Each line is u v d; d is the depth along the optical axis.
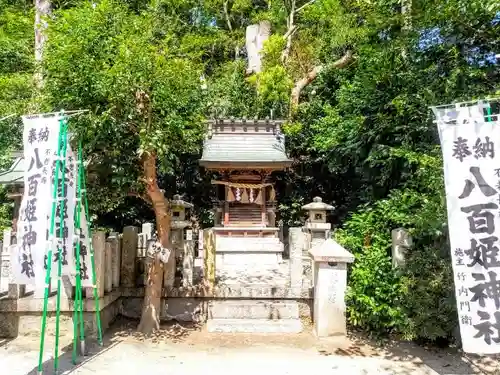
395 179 9.20
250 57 17.69
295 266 7.91
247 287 7.66
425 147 7.75
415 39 7.88
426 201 6.30
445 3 6.92
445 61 7.66
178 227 8.55
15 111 7.18
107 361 5.56
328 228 8.98
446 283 5.78
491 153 4.57
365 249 7.21
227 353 6.05
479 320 4.45
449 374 5.33
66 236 5.32
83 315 6.46
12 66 13.02
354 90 11.06
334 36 14.69
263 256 12.95
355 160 10.98
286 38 16.64
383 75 8.91
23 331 6.57
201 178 16.95
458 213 4.61
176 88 6.14
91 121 5.56
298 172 17.06
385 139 9.38
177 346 6.34
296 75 16.80
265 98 15.31
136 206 15.36
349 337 6.78
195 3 18.72
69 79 5.65
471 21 6.80
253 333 7.04
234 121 13.97
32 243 4.98
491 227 4.49
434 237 6.27
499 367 5.56
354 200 13.82
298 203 16.39
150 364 5.52
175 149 6.77
